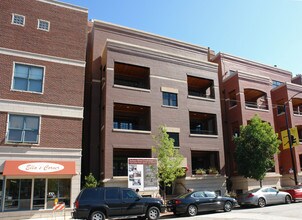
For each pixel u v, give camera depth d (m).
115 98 23.06
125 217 14.45
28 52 19.55
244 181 27.27
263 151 24.19
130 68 25.55
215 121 27.59
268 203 19.95
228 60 34.00
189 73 27.41
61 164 18.41
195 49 32.03
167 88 25.66
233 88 30.44
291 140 26.61
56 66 20.23
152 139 23.47
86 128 25.05
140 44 28.75
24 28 19.89
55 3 21.41
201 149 25.73
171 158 20.88
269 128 25.27
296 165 30.64
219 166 26.19
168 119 24.92
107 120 22.25
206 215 16.28
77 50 21.25
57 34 20.86
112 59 23.77
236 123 29.94
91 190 14.33
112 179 21.11
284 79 38.62
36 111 18.81
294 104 36.03
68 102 19.94
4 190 16.88
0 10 19.48
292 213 15.34
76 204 13.80
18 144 17.77
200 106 27.03
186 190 23.70
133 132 22.94
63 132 19.25
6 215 16.50
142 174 18.89
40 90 19.42
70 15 21.73
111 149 21.77
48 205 17.75
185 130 25.50
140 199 15.09
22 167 17.20
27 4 20.42
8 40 19.20
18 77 18.98
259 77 31.30
